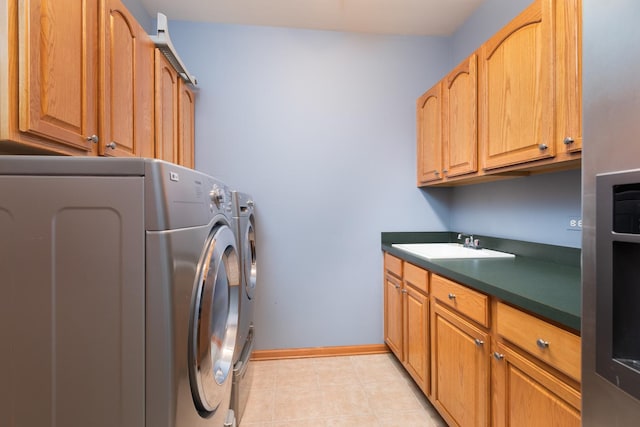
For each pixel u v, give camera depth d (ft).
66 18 3.21
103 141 3.84
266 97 7.81
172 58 5.94
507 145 4.71
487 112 5.21
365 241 8.17
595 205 1.92
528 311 3.30
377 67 8.12
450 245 7.61
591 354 1.98
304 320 8.00
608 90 1.82
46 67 2.92
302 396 6.24
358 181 8.13
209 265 3.08
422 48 8.24
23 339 2.23
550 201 5.34
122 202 2.29
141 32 4.91
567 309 2.84
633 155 1.67
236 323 4.78
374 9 7.11
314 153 7.98
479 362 4.14
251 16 7.38
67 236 2.26
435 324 5.40
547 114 3.97
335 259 8.07
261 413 5.72
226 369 4.02
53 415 2.26
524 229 5.95
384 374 7.07
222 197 3.85
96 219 2.28
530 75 4.24
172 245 2.39
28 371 2.24
